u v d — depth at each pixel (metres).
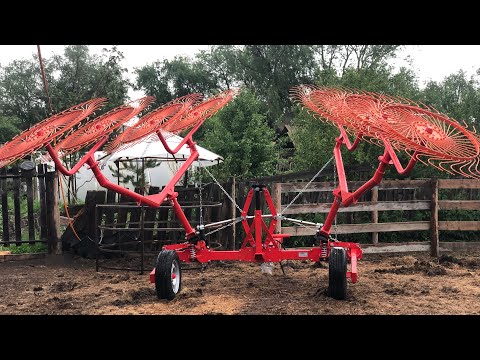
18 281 7.73
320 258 6.52
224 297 6.27
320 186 9.70
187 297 6.29
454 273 7.91
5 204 10.00
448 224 10.09
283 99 34.78
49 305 6.04
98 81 21.75
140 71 41.62
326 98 6.17
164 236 9.86
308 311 5.52
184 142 6.77
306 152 12.29
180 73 40.59
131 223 9.41
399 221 10.99
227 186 9.86
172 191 6.45
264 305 5.81
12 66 34.09
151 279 6.34
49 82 24.22
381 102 5.47
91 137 5.55
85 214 9.84
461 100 14.32
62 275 8.19
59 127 5.11
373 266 8.78
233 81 40.59
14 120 32.41
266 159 15.43
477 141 4.68
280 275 7.81
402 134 4.73
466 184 10.05
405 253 10.20
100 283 7.51
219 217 9.90
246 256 6.66
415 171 11.47
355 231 9.84
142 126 6.07
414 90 13.77
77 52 26.72
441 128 4.90
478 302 5.97
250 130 15.18
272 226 6.97
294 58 35.06
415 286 6.88
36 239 10.92
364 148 11.38
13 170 9.93
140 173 11.96
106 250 8.64
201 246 6.73
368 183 5.87
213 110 7.08
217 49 40.91
